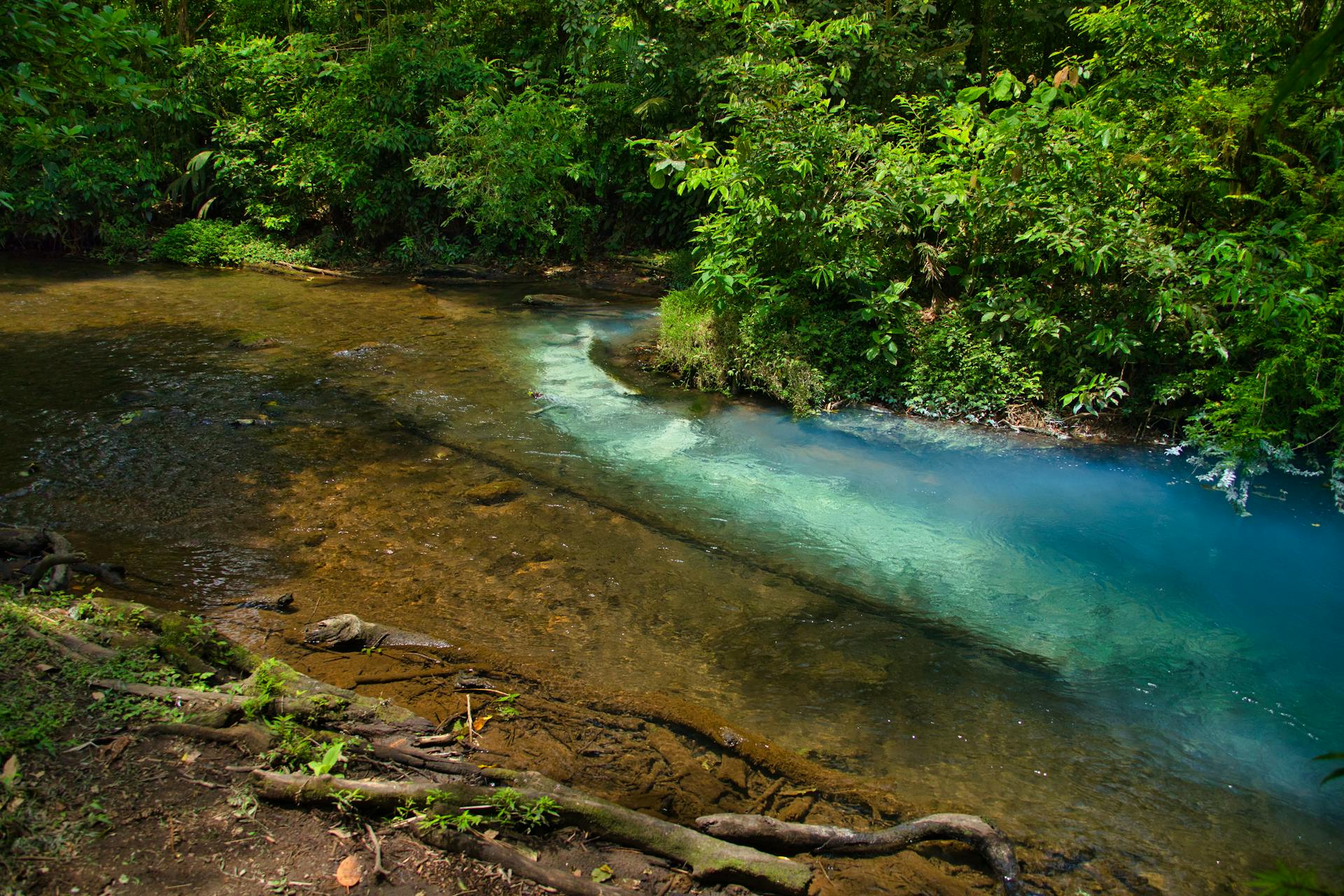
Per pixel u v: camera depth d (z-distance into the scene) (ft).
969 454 22.39
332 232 44.55
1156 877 9.53
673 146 29.19
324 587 14.47
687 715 11.48
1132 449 22.98
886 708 12.46
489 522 17.35
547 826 9.02
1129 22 26.40
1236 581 16.52
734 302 27.48
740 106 27.30
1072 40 45.14
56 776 8.47
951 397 24.88
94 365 25.76
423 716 10.96
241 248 42.75
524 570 15.57
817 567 16.51
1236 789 11.14
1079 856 9.77
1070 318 24.77
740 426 23.81
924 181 25.68
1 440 19.75
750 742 11.02
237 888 7.57
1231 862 9.82
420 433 21.93
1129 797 10.89
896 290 25.02
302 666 11.98
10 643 10.41
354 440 21.21
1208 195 24.00
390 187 43.68
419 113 45.27
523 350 30.04
